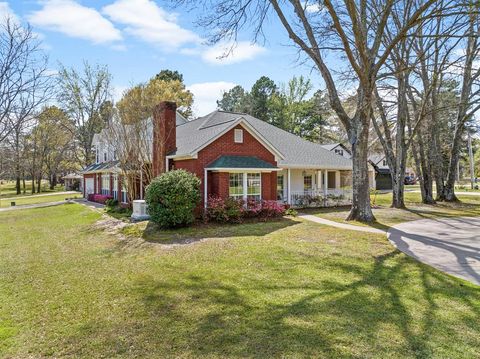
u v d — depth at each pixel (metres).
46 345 4.19
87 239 11.57
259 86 46.22
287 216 15.83
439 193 24.20
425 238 10.21
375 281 6.19
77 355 3.92
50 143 45.44
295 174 21.70
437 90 20.95
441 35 10.85
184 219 12.67
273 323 4.55
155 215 12.55
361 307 5.00
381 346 3.89
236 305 5.22
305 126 44.91
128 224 14.02
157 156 17.34
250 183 16.03
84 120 36.53
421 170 22.39
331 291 5.71
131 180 18.38
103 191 26.08
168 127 17.16
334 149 33.69
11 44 6.57
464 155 53.19
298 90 44.38
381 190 41.25
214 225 13.26
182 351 3.91
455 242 9.58
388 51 12.13
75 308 5.37
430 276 6.41
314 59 13.54
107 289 6.24
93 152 36.81
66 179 52.69
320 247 9.07
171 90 35.59
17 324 4.84
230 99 54.09
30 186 61.44
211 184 15.34
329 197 20.44
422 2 17.08
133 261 8.30
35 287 6.51
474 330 4.23
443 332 4.19
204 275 6.85
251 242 9.90
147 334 4.38
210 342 4.10
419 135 21.97
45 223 16.19
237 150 15.92
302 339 4.09
